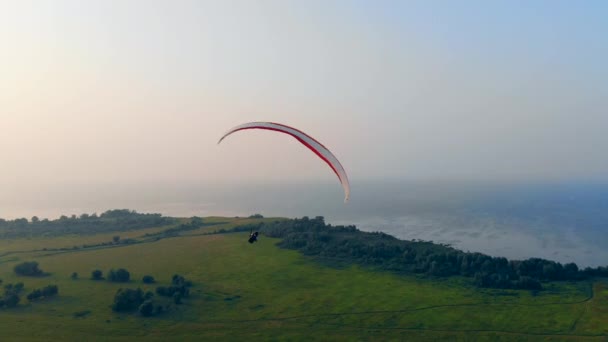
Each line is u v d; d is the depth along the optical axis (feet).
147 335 244.83
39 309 277.03
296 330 256.52
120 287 323.98
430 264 375.66
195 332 251.60
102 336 240.73
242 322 268.62
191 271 373.40
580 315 271.90
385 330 255.70
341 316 278.26
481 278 339.57
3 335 234.38
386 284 341.62
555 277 356.59
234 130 89.76
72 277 343.26
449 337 244.22
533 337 241.14
